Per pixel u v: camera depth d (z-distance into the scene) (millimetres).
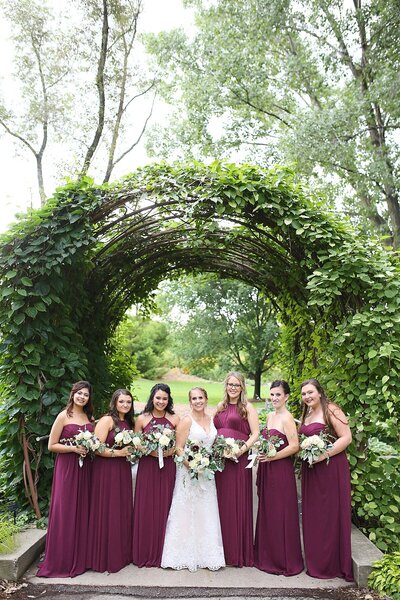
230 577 3734
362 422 4594
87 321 6461
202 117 14453
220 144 14766
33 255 4691
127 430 3838
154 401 4027
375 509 4383
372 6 11820
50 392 4781
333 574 3744
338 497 3773
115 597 3404
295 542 3854
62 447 3865
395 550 4020
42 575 3701
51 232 4738
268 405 5324
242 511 3955
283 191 4828
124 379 8258
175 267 7684
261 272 6977
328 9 12781
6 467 4898
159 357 33094
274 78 14641
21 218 4793
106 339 7320
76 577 3713
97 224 5594
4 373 4777
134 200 5055
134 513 3977
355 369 4703
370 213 12938
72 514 3801
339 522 3764
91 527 3869
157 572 3809
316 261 5070
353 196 13836
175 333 17750
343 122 11516
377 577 3461
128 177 4918
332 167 12398
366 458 4703
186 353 17625
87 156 11523
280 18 12914
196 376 33281
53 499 3871
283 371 7664
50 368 4859
